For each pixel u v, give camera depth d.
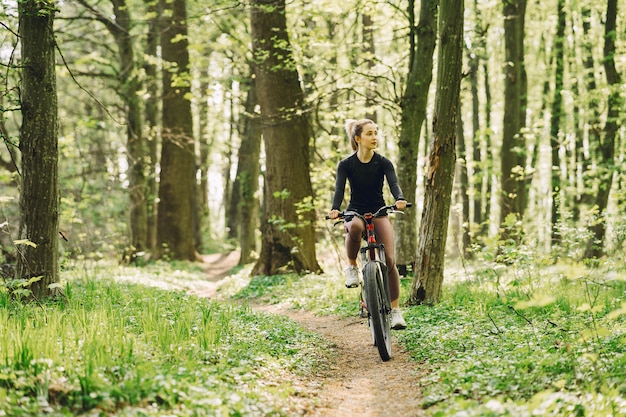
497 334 7.27
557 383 4.70
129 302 9.37
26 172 9.02
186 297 10.70
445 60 9.83
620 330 6.64
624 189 16.83
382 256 7.12
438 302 10.15
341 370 6.77
